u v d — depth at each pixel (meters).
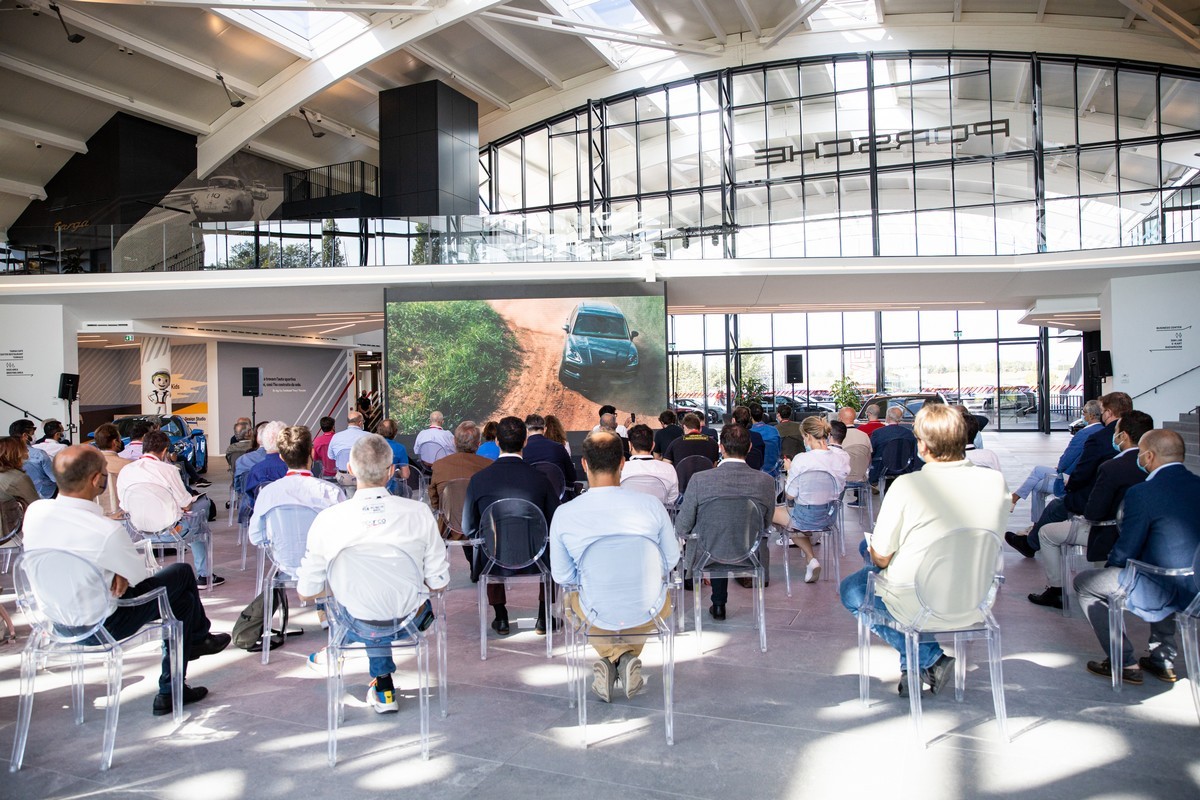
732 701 3.63
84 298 15.02
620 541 3.28
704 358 25.98
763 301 16.52
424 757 3.11
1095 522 4.11
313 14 17.42
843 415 9.42
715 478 4.44
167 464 5.75
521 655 4.41
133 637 3.46
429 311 14.36
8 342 15.03
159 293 14.74
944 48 18.31
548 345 14.32
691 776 2.91
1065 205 13.79
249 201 17.59
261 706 3.70
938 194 18.67
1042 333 23.42
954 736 3.19
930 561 3.11
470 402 14.29
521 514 4.30
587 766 3.01
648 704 3.62
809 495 5.67
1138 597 3.50
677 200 20.31
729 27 19.22
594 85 20.89
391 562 3.18
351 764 3.07
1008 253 13.99
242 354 20.53
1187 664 3.25
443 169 18.67
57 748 3.29
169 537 5.70
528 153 21.88
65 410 15.23
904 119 18.88
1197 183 13.24
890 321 24.69
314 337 21.64
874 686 3.79
